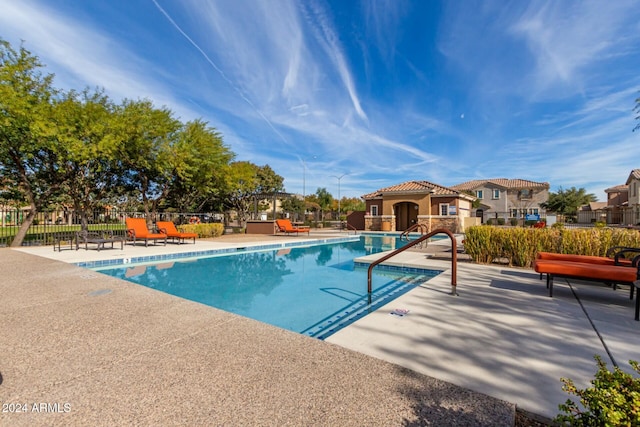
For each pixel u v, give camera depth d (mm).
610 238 6332
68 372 2146
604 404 1227
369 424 1595
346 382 2020
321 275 7426
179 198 20750
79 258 7793
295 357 2396
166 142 15242
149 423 1608
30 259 7535
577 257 5082
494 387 1971
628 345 2639
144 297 4164
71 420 1631
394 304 3910
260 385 1981
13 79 10359
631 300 4102
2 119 9625
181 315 3424
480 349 2561
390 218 24922
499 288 4797
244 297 5551
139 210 22188
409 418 1641
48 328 3006
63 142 10852
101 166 13680
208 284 6562
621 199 41719
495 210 40438
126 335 2842
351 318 4402
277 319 4375
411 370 2186
